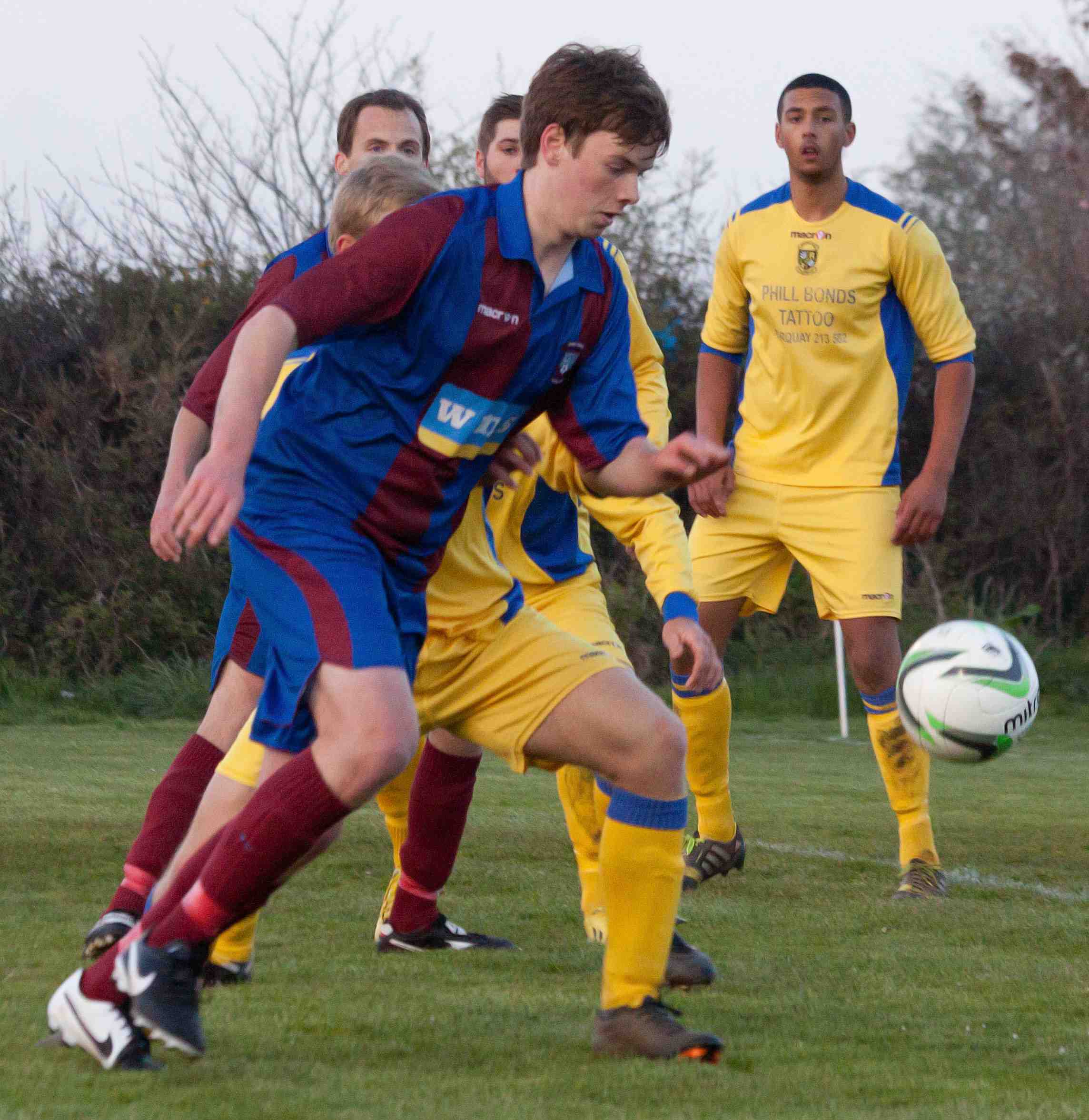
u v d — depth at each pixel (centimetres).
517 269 990
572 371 1072
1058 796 2947
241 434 889
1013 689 1537
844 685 4181
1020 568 5753
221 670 1389
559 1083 928
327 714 930
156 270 5384
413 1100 872
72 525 4869
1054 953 1427
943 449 1945
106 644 4759
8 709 4350
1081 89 6894
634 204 995
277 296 941
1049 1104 902
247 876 909
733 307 2075
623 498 1147
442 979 1261
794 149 1939
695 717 1795
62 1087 876
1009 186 6856
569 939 1469
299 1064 955
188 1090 873
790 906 1697
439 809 1360
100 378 5059
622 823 1019
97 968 945
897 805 1861
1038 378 5947
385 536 997
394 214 977
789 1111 876
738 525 2020
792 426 1975
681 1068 971
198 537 866
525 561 1423
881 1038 1078
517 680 1065
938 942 1478
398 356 981
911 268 1939
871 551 1938
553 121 973
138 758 3225
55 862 1838
